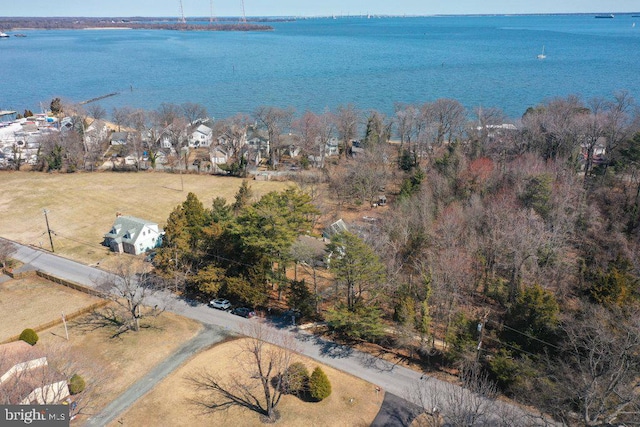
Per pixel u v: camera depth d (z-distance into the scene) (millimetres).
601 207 65750
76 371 42062
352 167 90938
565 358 40094
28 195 92000
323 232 69438
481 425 35875
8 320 51656
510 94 171250
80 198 90625
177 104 175750
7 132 136250
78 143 112188
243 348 47031
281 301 56250
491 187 71625
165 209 85125
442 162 80250
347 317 45250
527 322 42531
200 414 38656
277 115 123750
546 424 33594
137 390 41250
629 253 53531
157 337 48750
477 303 52125
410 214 63250
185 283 57906
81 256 67750
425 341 45469
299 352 46594
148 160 115875
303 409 39281
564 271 51125
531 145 85188
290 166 114125
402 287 49531
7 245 64438
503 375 40094
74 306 54844
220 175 106000
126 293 50781
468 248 54656
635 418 32562
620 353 33438
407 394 40906
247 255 53750
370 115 123750
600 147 86875
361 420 38094
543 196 61375
